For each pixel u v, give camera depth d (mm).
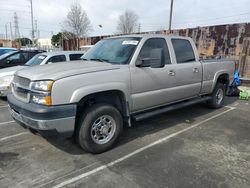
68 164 3393
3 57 9531
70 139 4250
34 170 3221
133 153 3762
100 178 3047
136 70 3992
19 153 3719
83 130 3500
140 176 3096
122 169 3271
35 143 4098
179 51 5008
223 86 6547
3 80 7020
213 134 4609
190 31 12500
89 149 3600
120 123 3924
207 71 5680
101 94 3740
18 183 2918
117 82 3717
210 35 11594
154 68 4297
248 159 3584
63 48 24578
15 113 3590
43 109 3094
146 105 4312
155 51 3930
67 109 3201
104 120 3721
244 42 10352
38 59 7816
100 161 3494
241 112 6238
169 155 3693
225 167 3336
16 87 3658
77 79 3301
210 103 6324
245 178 3061
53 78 3150
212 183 2943
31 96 3287
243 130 4852
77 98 3273
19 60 9734
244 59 10445
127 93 3885
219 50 11336
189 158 3598
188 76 5090
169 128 4934
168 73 4574
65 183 2932
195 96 5570
